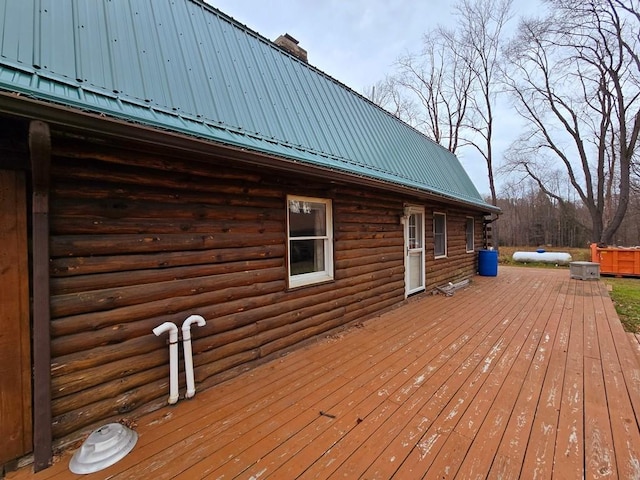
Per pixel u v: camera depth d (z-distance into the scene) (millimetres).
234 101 3457
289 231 3889
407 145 7754
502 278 9562
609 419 2328
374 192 5285
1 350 1849
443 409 2486
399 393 2748
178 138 2166
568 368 3240
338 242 4504
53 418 2008
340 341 4102
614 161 17375
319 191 4152
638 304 6301
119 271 2338
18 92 1666
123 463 1895
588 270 9070
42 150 1680
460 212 9070
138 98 2510
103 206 2260
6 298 1864
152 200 2527
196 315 2729
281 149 3465
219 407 2539
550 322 4910
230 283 3096
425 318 5164
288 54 5211
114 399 2291
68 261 2092
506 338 4176
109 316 2271
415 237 6805
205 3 4059
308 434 2184
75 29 2445
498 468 1839
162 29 3209
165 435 2172
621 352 3672
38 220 1858
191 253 2785
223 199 3039
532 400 2611
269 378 3066
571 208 21938
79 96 2064
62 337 2057
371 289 5230
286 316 3689
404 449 2020
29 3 2275
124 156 2328
